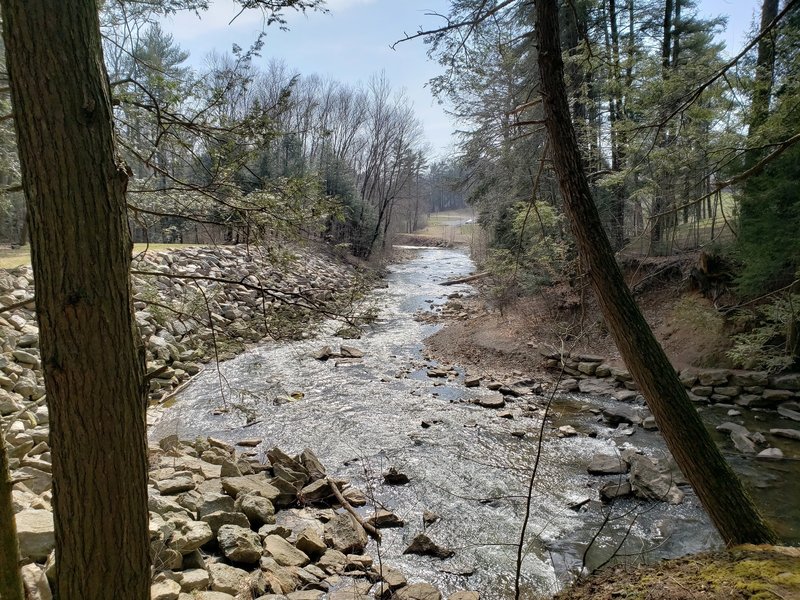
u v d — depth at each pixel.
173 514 4.84
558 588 4.71
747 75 5.81
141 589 2.07
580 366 11.60
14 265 11.66
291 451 7.70
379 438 8.27
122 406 1.96
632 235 14.66
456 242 52.72
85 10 1.82
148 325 11.07
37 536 3.60
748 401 9.53
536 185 4.43
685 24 15.55
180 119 3.45
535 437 8.37
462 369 12.57
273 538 5.08
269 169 15.96
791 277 9.44
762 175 8.85
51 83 1.74
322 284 17.61
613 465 7.07
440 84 5.41
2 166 4.46
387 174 40.19
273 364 12.19
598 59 5.03
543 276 13.42
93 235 1.84
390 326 17.05
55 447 1.92
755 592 2.28
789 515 5.79
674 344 11.63
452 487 6.67
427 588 4.59
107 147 1.89
